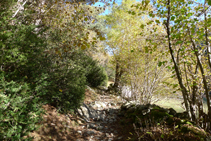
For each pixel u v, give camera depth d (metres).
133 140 4.19
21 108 2.93
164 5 4.16
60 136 4.21
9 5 3.76
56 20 6.11
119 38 10.73
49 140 3.79
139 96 8.94
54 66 5.05
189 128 3.81
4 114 2.62
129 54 8.86
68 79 5.41
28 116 3.01
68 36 5.87
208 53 4.02
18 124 2.89
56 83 5.27
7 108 2.76
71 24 5.91
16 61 3.41
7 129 2.55
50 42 5.26
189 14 3.72
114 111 7.66
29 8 5.61
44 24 5.97
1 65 3.17
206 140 3.43
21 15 4.76
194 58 4.73
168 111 5.29
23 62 3.33
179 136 3.64
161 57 7.02
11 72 3.26
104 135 4.90
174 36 3.90
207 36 4.08
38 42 3.92
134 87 9.38
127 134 4.82
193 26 3.80
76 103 5.75
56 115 4.96
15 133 2.63
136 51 8.21
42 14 6.04
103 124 5.93
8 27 3.62
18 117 2.68
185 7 4.13
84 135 4.74
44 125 4.15
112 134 4.94
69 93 5.47
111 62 12.52
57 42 5.37
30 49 3.71
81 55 6.63
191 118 4.52
